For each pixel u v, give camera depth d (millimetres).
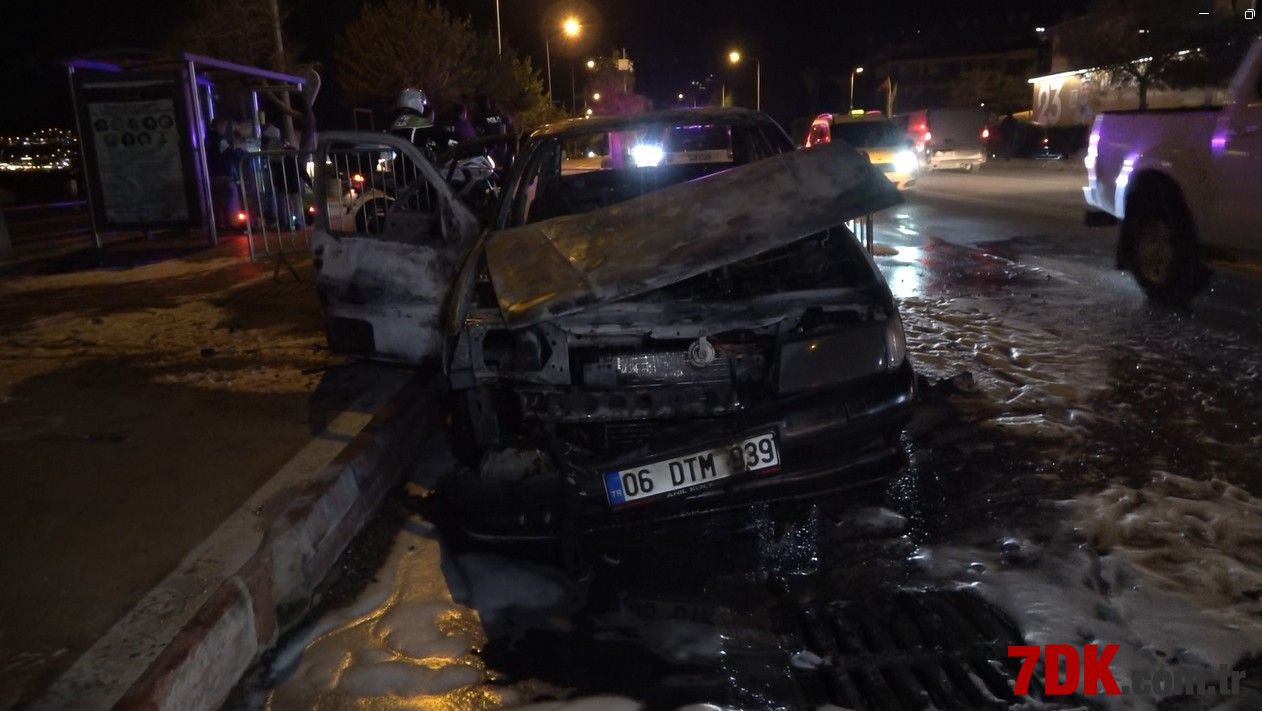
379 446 4691
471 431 4047
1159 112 7871
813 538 3984
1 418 5293
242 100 14445
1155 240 7969
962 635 3209
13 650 2963
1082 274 9414
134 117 11594
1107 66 32656
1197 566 3537
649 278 3625
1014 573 3572
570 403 3795
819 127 19281
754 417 3758
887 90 60000
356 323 5527
